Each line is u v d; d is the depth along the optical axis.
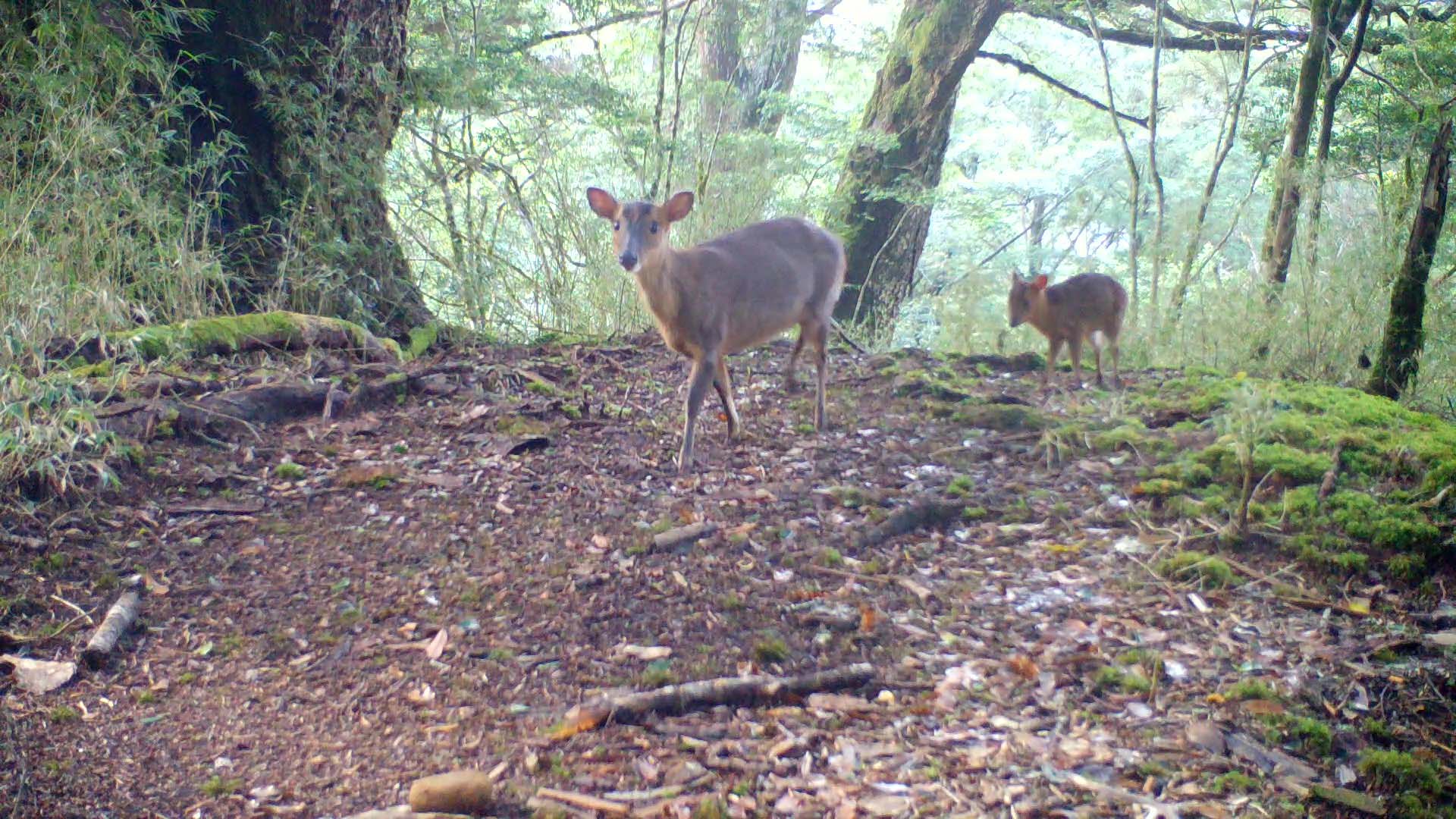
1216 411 3.65
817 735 2.01
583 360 4.24
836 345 4.85
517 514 2.84
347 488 2.94
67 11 3.85
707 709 2.09
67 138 3.72
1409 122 7.06
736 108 7.24
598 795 1.82
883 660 2.29
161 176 4.14
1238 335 5.03
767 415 3.72
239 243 4.45
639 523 2.81
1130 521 2.91
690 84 7.05
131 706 2.05
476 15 6.09
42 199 3.62
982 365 4.47
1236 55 8.87
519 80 5.63
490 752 1.94
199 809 1.77
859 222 7.75
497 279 5.20
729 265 3.29
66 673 2.10
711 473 3.18
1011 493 3.11
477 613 2.38
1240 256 9.16
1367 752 2.00
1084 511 2.98
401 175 5.18
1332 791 1.88
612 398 3.80
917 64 7.71
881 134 7.43
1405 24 7.83
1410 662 2.26
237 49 4.50
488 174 5.41
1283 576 2.61
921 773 1.91
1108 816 1.80
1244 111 8.59
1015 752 1.98
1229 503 2.94
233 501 2.83
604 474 3.11
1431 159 4.30
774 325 3.43
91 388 3.07
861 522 2.89
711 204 5.64
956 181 12.99
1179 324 5.29
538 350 4.40
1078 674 2.24
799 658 2.27
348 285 4.61
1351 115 7.77
